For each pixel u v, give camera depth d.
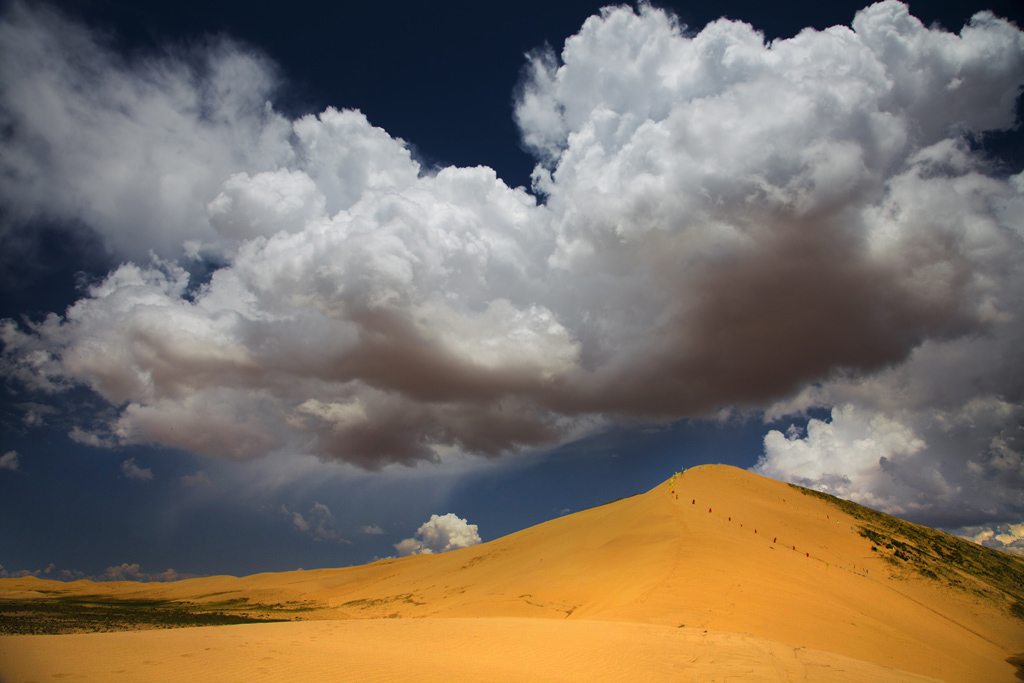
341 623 36.31
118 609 85.44
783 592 44.69
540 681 22.16
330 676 21.20
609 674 23.91
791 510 85.50
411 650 27.39
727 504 81.19
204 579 139.25
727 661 26.12
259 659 23.47
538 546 89.50
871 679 24.83
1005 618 61.56
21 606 77.94
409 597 86.06
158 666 21.75
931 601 60.88
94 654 23.58
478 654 26.89
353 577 121.56
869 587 57.31
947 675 36.44
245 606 100.81
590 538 78.69
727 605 40.53
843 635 38.72
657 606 40.50
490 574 82.12
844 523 84.44
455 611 63.09
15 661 21.73
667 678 23.61
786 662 26.47
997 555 87.75
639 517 77.50
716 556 53.12
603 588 54.47
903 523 92.12
